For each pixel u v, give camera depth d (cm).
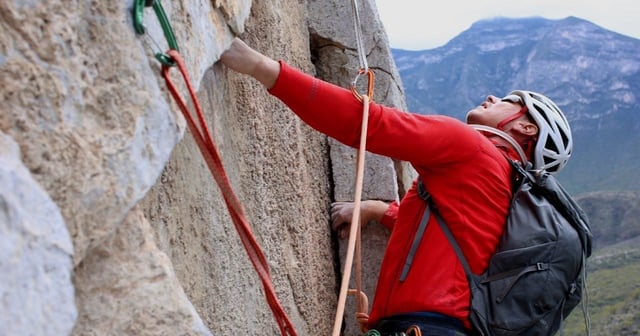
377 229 329
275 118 269
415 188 258
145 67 136
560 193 253
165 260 133
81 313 118
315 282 297
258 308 227
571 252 238
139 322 124
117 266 126
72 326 108
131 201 126
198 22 167
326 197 331
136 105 131
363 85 351
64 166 112
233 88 227
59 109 114
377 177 333
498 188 242
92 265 122
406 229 250
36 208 104
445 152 235
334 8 352
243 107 236
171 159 167
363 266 330
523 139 274
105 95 124
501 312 230
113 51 127
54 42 114
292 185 280
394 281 244
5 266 96
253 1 262
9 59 107
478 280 233
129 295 125
